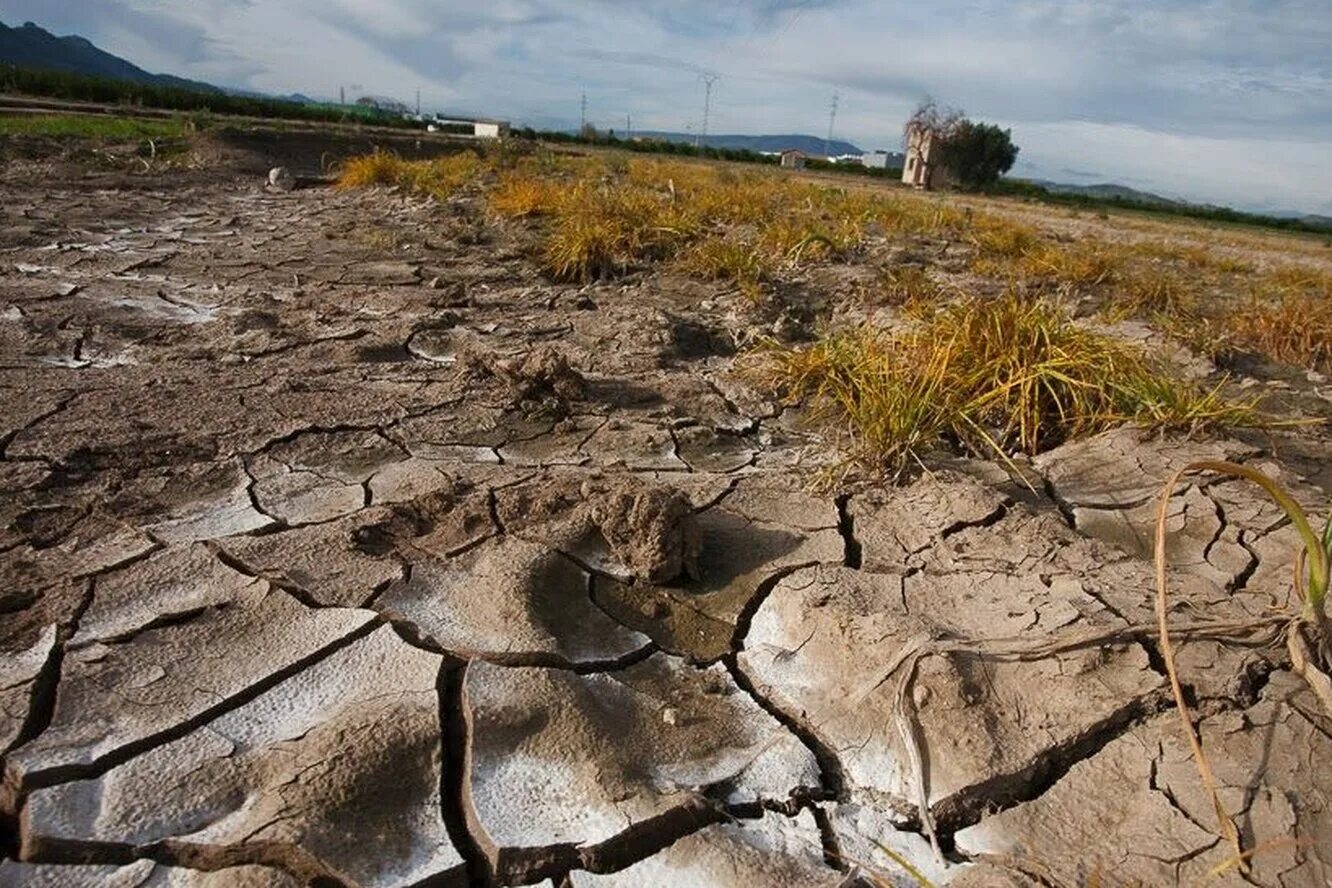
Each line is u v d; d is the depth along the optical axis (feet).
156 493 9.72
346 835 5.60
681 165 77.15
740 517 10.16
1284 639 7.47
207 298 18.88
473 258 25.02
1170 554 9.66
